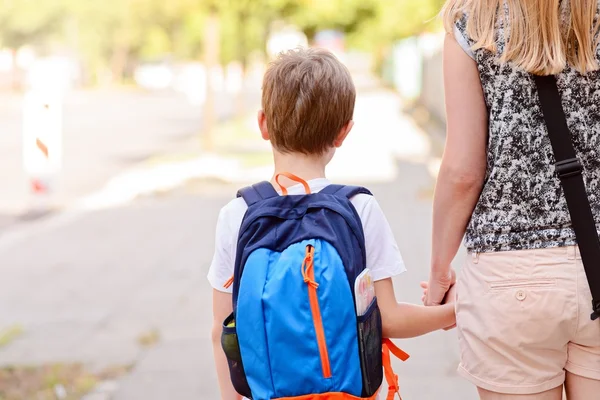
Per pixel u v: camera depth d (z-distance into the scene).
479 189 2.41
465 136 2.39
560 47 2.25
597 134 2.31
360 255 2.32
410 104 35.41
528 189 2.31
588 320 2.28
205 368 5.69
